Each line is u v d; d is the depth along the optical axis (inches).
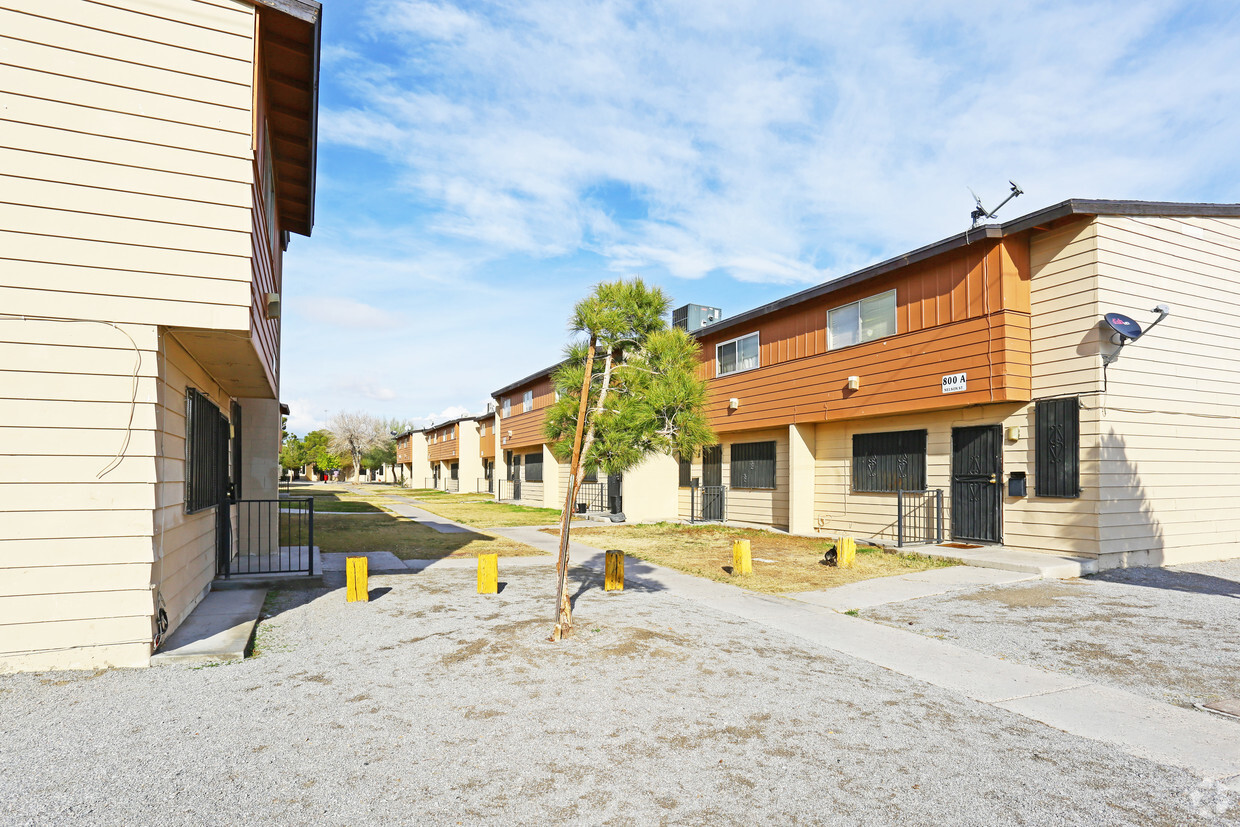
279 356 442.0
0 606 195.2
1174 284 423.5
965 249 446.9
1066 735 168.2
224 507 356.8
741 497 704.4
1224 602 319.3
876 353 518.9
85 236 200.2
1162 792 138.3
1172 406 418.6
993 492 444.1
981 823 124.7
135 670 205.8
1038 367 419.2
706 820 123.6
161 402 213.2
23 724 162.4
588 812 125.8
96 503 202.1
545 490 1066.1
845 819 125.0
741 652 234.5
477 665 214.5
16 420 194.5
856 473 565.6
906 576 383.9
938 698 193.6
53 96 198.2
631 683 198.5
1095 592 340.5
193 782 134.7
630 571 414.0
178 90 210.1
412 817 122.9
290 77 268.7
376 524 747.4
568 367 289.1
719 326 701.3
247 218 215.6
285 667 211.5
